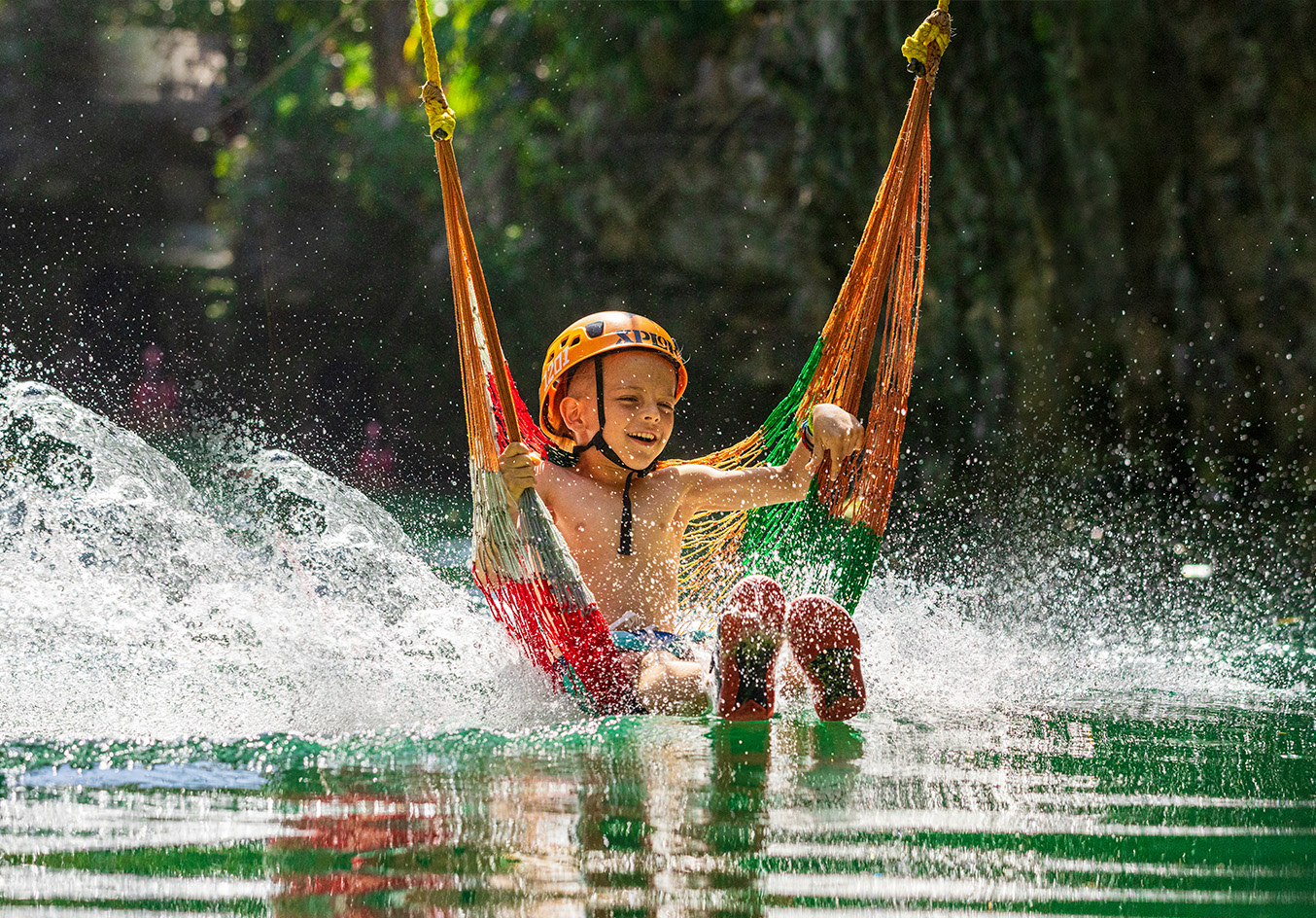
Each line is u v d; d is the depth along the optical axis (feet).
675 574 18.75
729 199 56.49
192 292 77.51
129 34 84.64
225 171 80.12
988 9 45.01
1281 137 39.32
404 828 9.82
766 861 9.06
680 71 57.77
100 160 82.38
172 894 8.36
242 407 67.92
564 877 8.66
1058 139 44.83
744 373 57.11
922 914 8.10
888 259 18.52
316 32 78.07
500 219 62.90
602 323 18.62
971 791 11.09
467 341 16.42
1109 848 9.47
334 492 21.49
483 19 62.75
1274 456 40.96
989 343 48.62
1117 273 44.57
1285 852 9.43
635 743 13.05
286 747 12.57
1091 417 45.96
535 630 15.74
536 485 17.54
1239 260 41.27
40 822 9.96
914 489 49.03
